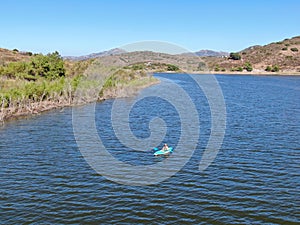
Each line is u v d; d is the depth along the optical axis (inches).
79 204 1316.4
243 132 2519.7
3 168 1711.4
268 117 3189.0
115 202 1336.1
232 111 3553.2
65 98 3882.9
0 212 1244.5
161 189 1460.4
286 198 1363.2
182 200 1350.9
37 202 1331.2
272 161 1823.3
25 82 3983.8
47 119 2982.3
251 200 1346.0
